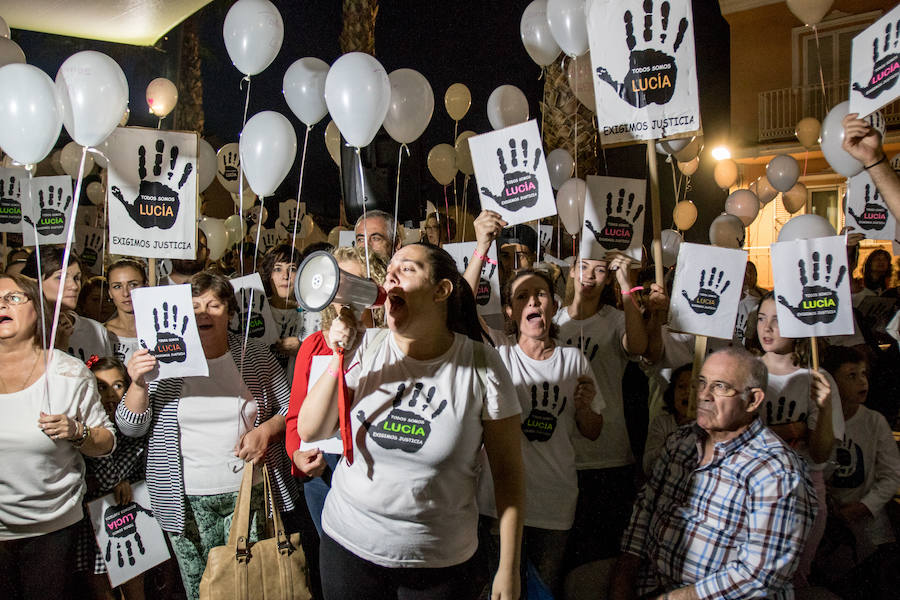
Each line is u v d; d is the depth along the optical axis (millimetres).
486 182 3648
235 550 2945
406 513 2148
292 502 3500
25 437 2861
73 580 3408
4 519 2871
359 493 2207
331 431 2266
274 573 2963
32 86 2854
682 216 7027
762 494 2465
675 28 3426
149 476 3322
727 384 2570
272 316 4355
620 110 3537
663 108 3477
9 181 5008
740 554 2469
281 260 4555
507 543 2205
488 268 4246
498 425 2219
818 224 3549
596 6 3529
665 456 2855
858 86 2986
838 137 3822
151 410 3277
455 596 2230
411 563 2178
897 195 2773
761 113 14031
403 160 6816
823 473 3256
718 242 5277
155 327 3146
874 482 3629
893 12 2828
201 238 5355
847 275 3230
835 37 13414
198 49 10320
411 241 5469
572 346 3717
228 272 6949
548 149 7234
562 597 3105
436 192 7492
